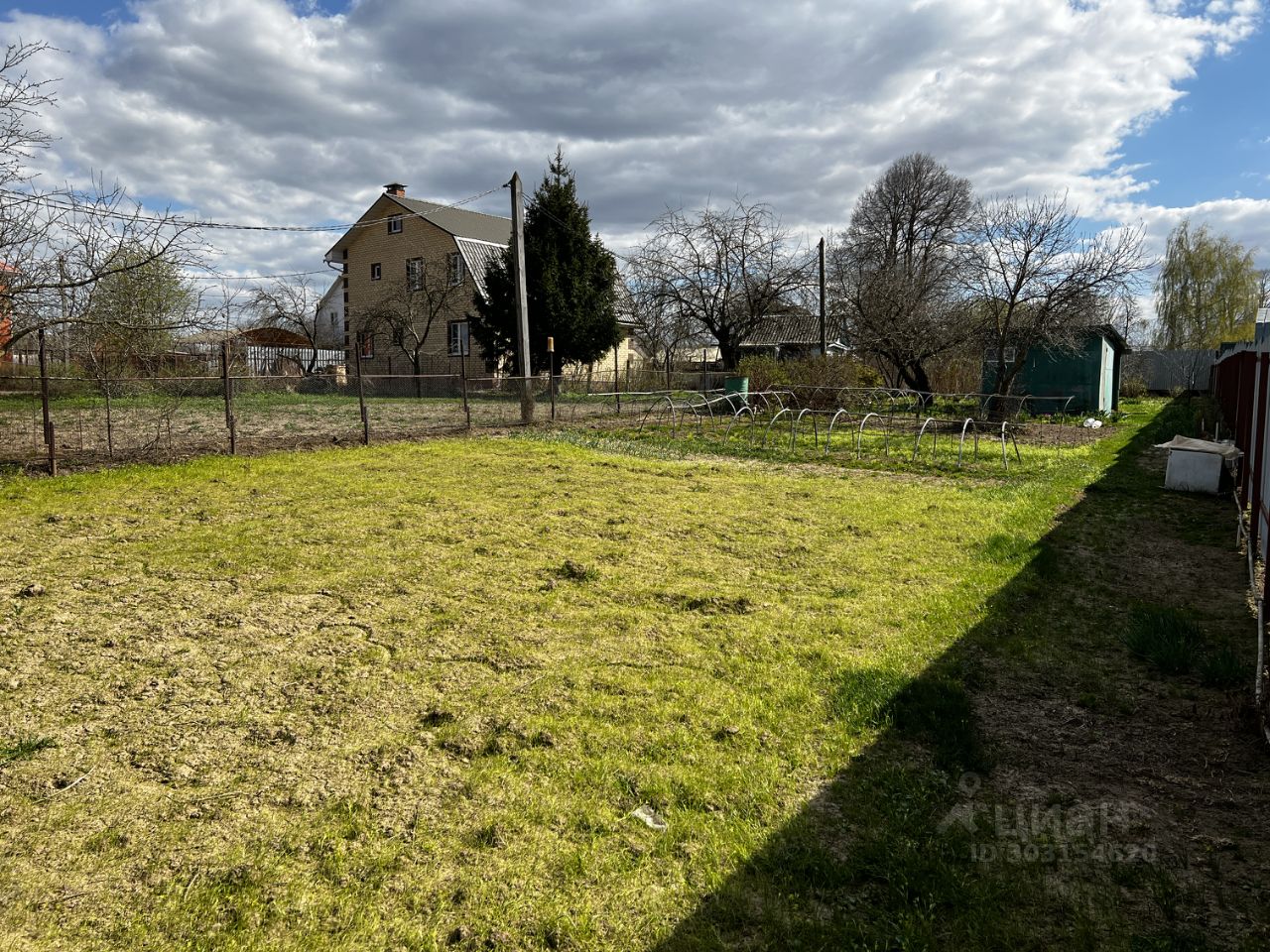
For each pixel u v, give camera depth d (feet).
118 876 7.83
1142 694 12.64
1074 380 70.08
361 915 7.36
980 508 27.55
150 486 27.86
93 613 15.03
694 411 66.49
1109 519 26.22
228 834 8.54
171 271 32.55
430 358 110.32
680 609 16.31
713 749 10.53
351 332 116.88
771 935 7.18
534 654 13.69
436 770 9.93
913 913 7.43
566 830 8.73
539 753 10.36
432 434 46.91
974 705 12.14
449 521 23.50
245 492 27.17
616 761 10.18
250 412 62.23
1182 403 87.92
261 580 17.35
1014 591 17.72
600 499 27.68
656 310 96.53
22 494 25.86
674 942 7.09
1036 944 7.07
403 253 112.78
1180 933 7.18
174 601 15.85
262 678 12.45
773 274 87.92
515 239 54.44
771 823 8.89
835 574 19.04
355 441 42.55
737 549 21.30
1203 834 8.76
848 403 71.31
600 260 98.48
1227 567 20.25
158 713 11.21
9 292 29.30
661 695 12.15
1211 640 14.97
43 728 10.67
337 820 8.84
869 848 8.41
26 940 6.93
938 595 17.39
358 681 12.45
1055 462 40.52
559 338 95.40
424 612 15.71
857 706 11.74
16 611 14.94
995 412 59.82
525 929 7.23
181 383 45.24
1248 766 10.36
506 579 18.02
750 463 39.63
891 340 66.85
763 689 12.43
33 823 8.62
